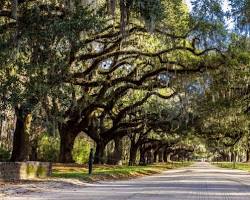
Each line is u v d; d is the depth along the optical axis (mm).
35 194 15938
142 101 41344
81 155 60844
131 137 64938
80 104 36281
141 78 34469
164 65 33906
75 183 22516
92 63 31484
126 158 80125
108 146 65812
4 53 19109
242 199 16000
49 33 18906
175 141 74750
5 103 20234
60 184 20891
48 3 21125
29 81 21469
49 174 24688
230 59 32156
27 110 22344
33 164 22844
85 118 39656
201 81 35312
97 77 35625
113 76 38188
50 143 56125
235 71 34375
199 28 29562
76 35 19656
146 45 32375
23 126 26562
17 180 20875
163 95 39125
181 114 38062
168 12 27172
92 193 16969
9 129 53562
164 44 31484
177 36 29844
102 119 47719
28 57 21453
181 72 33344
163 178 33250
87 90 36531
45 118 27453
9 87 20000
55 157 55906
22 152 26547
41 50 20250
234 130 53344
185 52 33281
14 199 13953
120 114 44250
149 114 46906
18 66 20328
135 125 46969
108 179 28625
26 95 20422
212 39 30844
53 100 26547
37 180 21641
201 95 37594
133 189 19844
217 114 43812
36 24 19172
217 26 29562
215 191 19891
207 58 32844
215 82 35906
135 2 19672
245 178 37062
